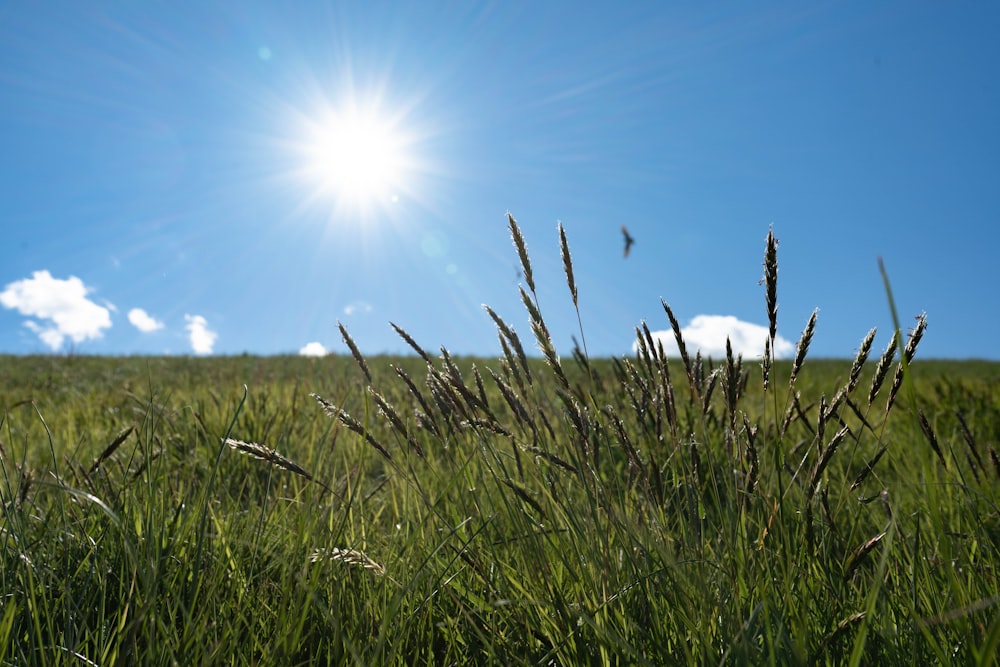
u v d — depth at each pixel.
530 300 1.93
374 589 2.06
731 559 1.66
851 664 1.19
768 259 1.70
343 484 2.91
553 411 2.39
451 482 2.07
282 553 2.23
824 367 16.42
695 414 3.47
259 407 4.89
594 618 1.67
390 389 5.61
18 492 2.22
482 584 2.10
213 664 1.58
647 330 2.04
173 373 15.04
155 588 1.53
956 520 2.59
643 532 1.87
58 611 1.88
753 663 1.39
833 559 2.02
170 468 3.59
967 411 5.94
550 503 2.11
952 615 1.23
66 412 6.66
